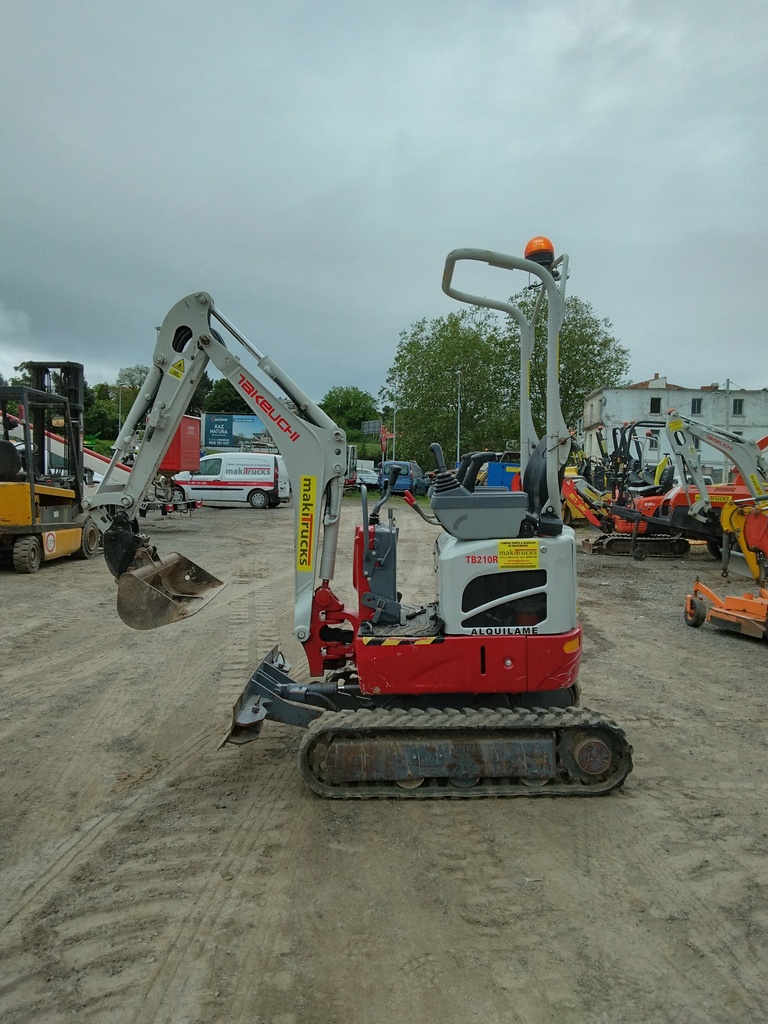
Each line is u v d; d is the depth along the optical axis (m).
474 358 44.44
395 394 46.62
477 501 4.11
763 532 9.94
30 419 12.44
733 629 7.83
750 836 3.66
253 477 25.98
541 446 4.44
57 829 3.73
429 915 3.00
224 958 2.74
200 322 4.55
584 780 4.05
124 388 84.62
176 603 4.71
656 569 12.83
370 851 3.49
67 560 13.19
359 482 4.64
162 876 3.29
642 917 2.99
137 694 5.88
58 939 2.86
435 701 4.32
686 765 4.55
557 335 4.21
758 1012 2.47
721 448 12.90
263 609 9.11
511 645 4.08
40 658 6.88
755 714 5.52
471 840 3.59
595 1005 2.50
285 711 4.39
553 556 4.08
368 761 3.94
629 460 15.89
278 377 4.50
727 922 2.96
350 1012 2.47
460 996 2.54
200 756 4.66
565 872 3.32
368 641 4.11
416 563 12.23
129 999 2.54
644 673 6.57
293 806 3.95
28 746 4.83
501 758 3.94
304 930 2.91
